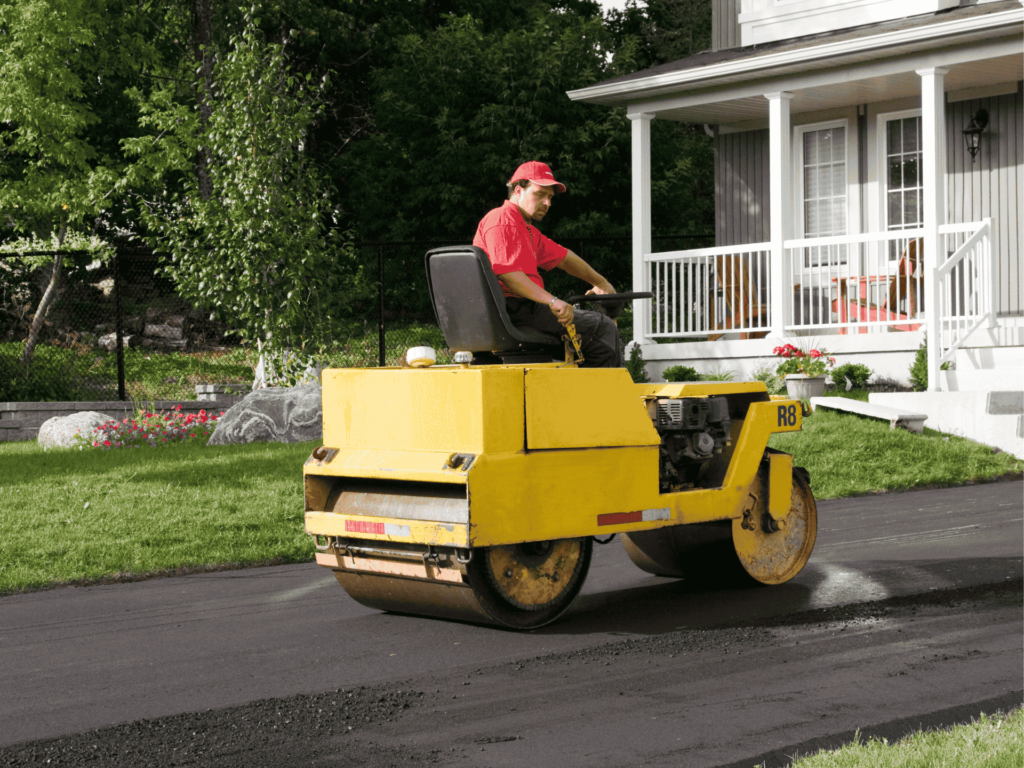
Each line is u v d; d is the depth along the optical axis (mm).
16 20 23281
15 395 18109
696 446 6141
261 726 4168
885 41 14328
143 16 27641
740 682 4594
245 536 8078
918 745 3682
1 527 8180
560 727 4074
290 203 14961
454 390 5359
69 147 24062
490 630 5676
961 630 5379
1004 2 14469
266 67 15281
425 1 33531
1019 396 11883
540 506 5434
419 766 3717
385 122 27203
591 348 6105
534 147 25328
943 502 9602
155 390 19250
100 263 22094
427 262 5945
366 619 5977
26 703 4512
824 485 10375
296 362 15039
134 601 6488
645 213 17062
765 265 18344
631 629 5621
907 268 14492
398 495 5684
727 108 17203
